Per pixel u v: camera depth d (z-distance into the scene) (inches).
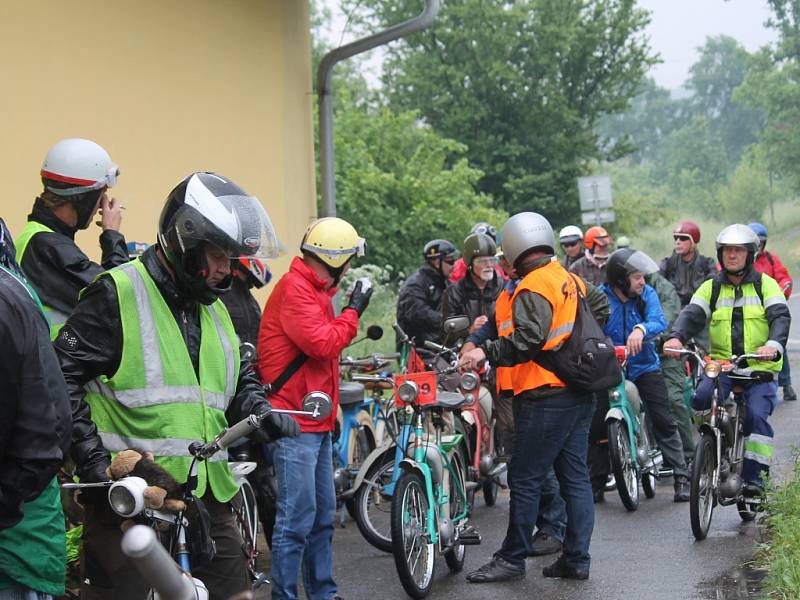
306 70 470.6
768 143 2819.9
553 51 1625.2
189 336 181.5
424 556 287.9
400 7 1669.5
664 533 349.1
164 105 391.5
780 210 3334.2
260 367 252.7
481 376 391.5
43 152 353.4
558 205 1640.0
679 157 4104.3
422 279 440.1
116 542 172.9
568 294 292.7
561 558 301.1
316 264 253.0
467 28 1617.9
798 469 360.5
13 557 145.7
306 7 470.0
